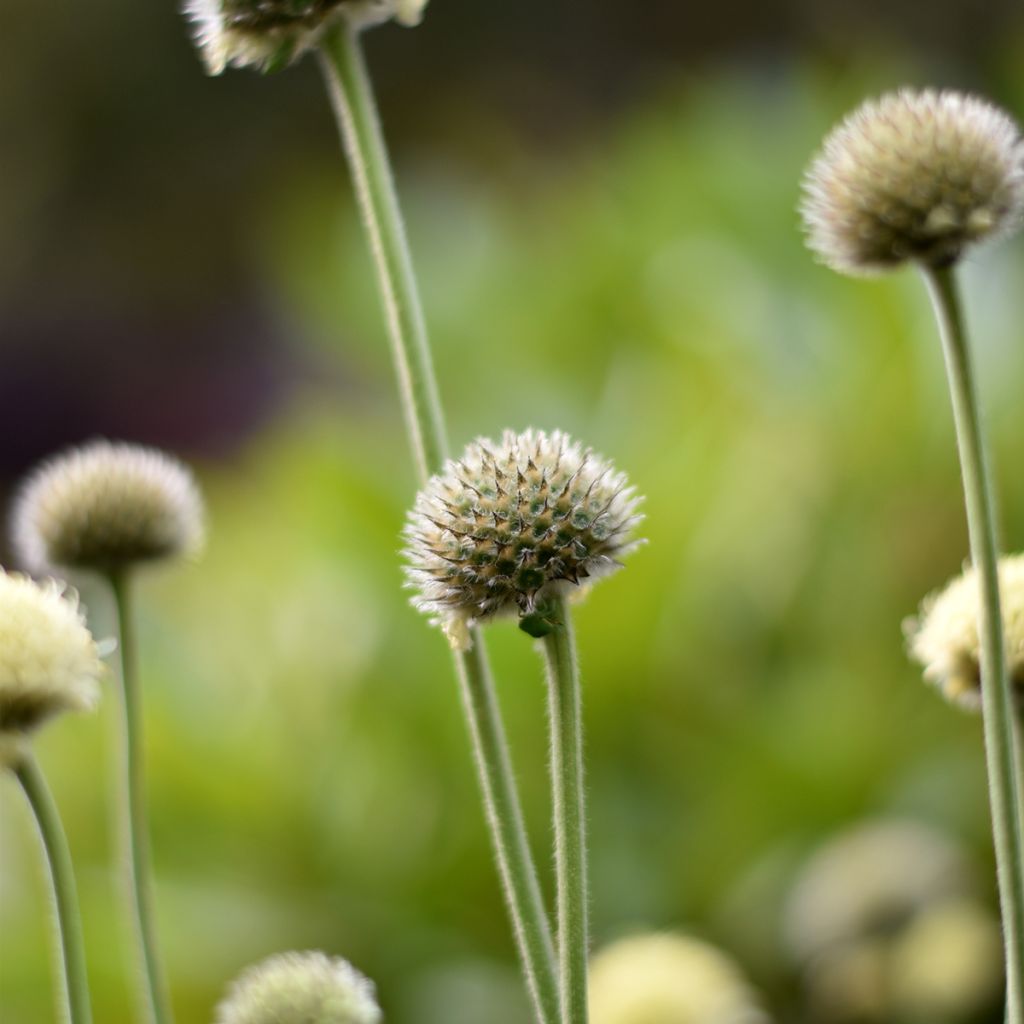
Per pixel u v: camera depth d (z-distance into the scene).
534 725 1.30
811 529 1.44
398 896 1.33
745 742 1.30
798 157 1.67
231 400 3.96
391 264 0.69
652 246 1.69
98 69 4.30
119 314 4.25
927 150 0.68
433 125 4.19
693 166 1.71
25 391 4.11
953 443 1.43
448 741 1.35
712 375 1.50
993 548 0.66
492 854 1.32
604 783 1.32
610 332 1.68
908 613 1.40
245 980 0.72
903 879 1.06
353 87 0.70
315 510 1.48
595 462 0.67
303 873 1.35
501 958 1.30
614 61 4.18
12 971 1.26
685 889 1.27
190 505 0.78
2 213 4.27
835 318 1.52
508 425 1.61
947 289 0.68
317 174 4.11
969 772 1.26
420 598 0.67
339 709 1.39
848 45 3.42
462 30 4.24
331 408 1.78
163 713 1.38
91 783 1.36
